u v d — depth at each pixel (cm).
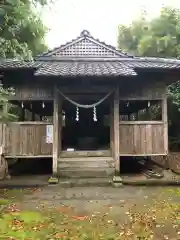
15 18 498
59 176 970
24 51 555
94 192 804
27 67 905
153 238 450
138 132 1004
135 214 581
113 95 999
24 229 493
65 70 916
